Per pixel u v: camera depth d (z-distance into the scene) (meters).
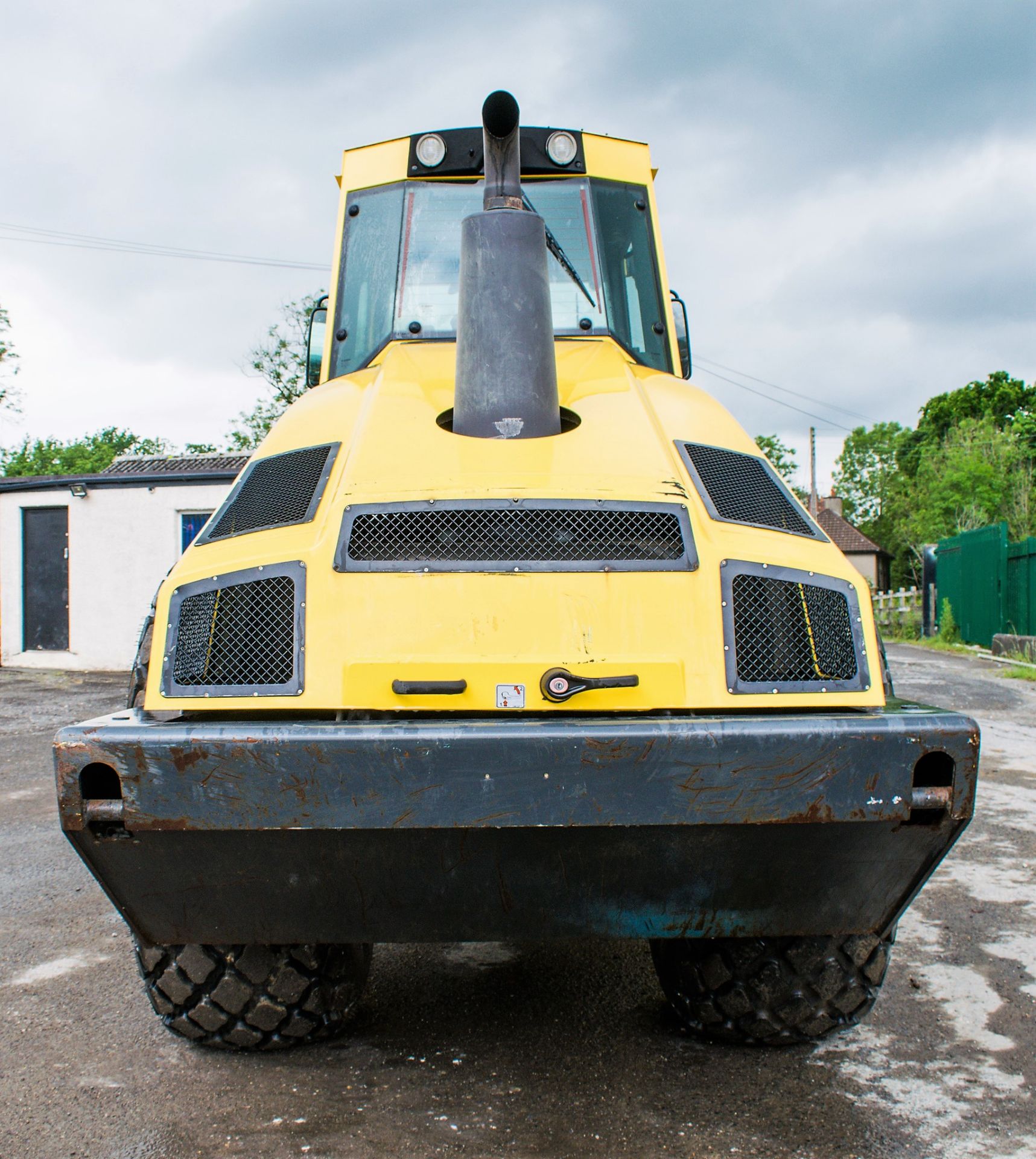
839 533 59.22
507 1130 2.46
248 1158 2.35
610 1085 2.70
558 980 3.50
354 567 2.36
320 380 4.06
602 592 2.34
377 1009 3.24
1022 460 35.31
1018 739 8.59
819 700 2.34
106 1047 2.96
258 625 2.38
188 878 2.29
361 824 2.11
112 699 11.93
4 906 4.36
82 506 15.86
